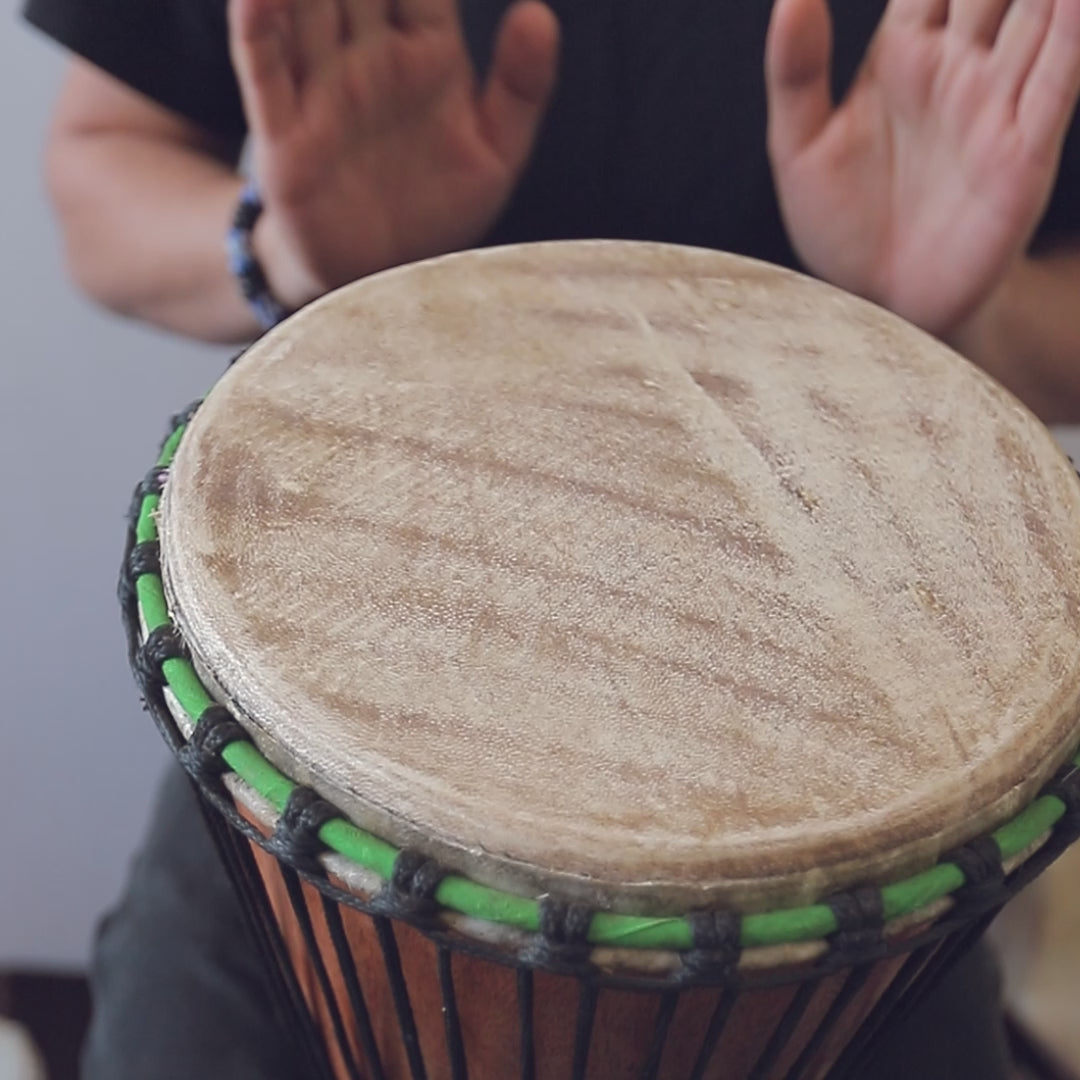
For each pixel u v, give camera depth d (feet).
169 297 3.04
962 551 2.15
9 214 3.22
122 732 3.83
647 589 2.10
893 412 2.29
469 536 2.13
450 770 1.95
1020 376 2.97
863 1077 2.57
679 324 2.38
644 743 1.98
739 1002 2.02
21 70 3.12
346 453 2.19
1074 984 3.31
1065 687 2.04
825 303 2.43
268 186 2.60
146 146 3.13
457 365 2.30
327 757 1.96
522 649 2.04
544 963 1.91
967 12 2.54
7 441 3.46
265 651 2.02
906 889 1.94
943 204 2.64
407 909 1.92
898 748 1.99
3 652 3.72
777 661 2.04
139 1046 2.68
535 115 2.72
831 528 2.16
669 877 1.90
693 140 2.96
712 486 2.20
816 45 2.60
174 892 2.85
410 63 2.62
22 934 4.13
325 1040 2.38
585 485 2.19
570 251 2.48
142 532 2.15
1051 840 2.02
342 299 2.37
